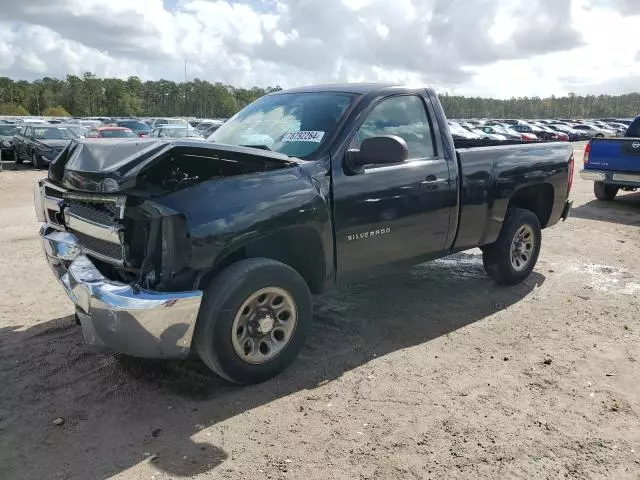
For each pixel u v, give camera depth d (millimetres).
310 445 2975
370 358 4020
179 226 3119
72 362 3900
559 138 46000
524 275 5707
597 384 3652
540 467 2799
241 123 4621
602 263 6648
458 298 5336
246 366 3467
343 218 3865
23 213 10180
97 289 3170
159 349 3145
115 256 3365
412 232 4367
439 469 2781
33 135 20203
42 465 2807
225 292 3271
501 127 49062
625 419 3238
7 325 4566
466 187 4742
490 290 5578
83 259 3494
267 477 2715
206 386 3590
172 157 3164
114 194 3186
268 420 3203
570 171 5945
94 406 3346
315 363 3918
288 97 4660
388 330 4535
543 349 4195
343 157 3895
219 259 3240
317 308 5035
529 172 5352
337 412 3293
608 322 4746
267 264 3451
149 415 3256
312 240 3764
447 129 4707
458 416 3256
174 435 3061
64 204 3807
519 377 3742
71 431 3094
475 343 4301
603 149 10664
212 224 3172
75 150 3678
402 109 4414
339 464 2816
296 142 4023
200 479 2699
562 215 6043
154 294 3088
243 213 3295
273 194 3445
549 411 3320
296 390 3547
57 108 112938
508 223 5395
